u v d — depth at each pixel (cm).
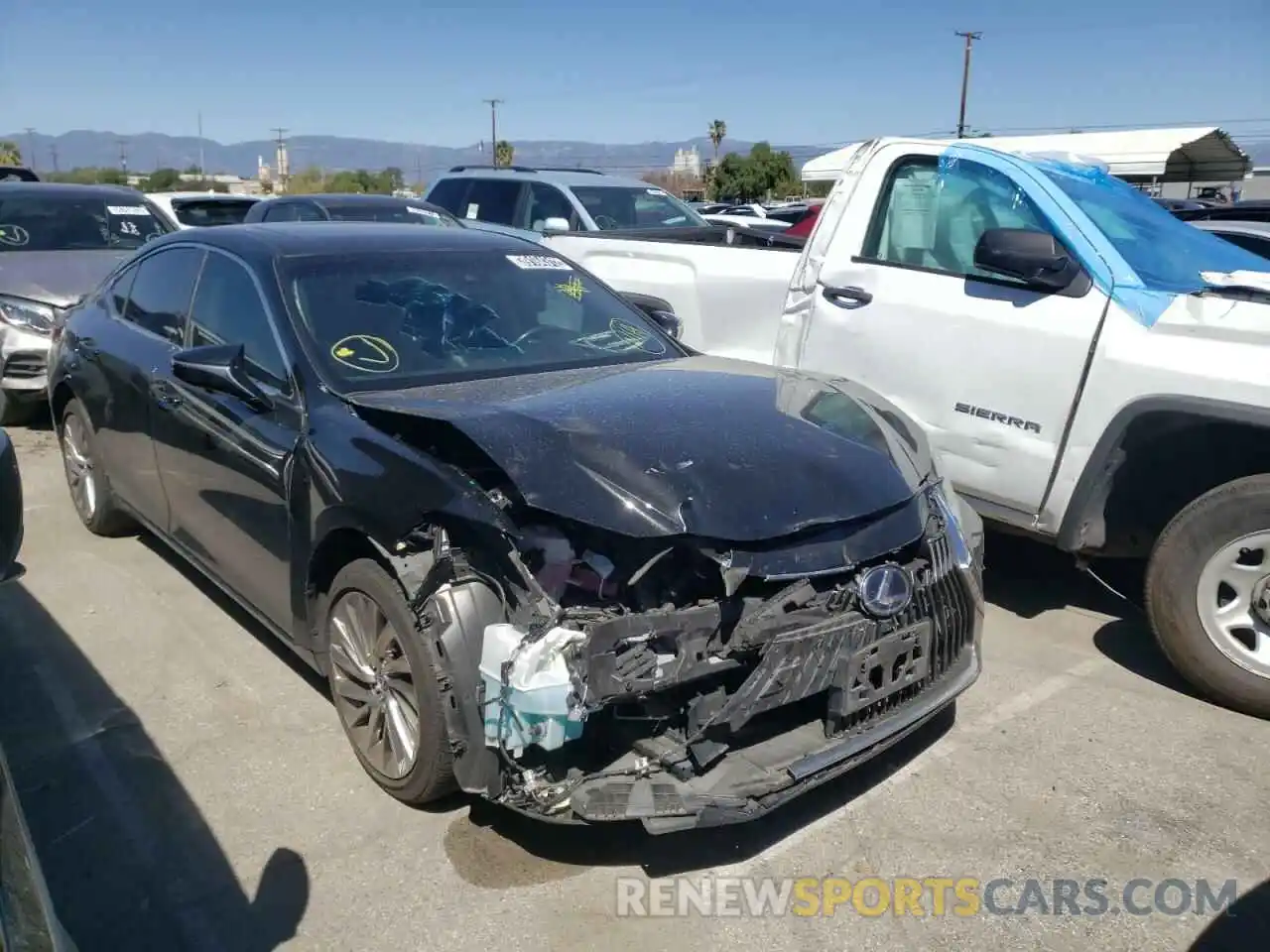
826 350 518
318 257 426
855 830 332
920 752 378
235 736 381
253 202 1316
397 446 331
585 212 971
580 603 292
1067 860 318
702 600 295
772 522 300
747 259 610
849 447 340
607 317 462
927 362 475
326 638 364
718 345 625
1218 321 399
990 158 482
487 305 434
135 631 465
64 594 503
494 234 507
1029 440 444
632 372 407
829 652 300
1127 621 496
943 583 341
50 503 640
